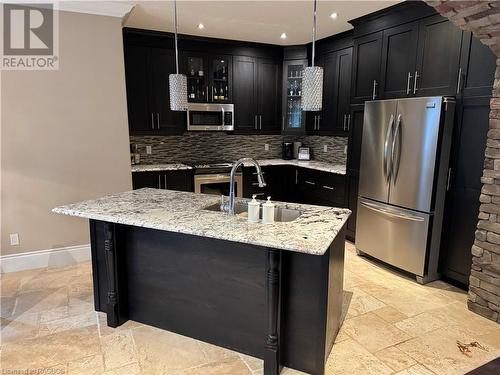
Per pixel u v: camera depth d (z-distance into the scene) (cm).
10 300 295
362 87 407
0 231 344
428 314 276
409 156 327
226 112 509
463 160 304
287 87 543
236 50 505
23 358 223
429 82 329
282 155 599
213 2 339
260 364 220
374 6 351
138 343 240
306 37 480
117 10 352
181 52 473
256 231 198
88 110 359
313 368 211
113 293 255
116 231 252
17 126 335
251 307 223
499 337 246
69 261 372
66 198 362
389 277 346
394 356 226
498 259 260
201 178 481
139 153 499
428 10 322
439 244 328
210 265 232
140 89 455
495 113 256
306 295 206
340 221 219
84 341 241
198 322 243
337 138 526
